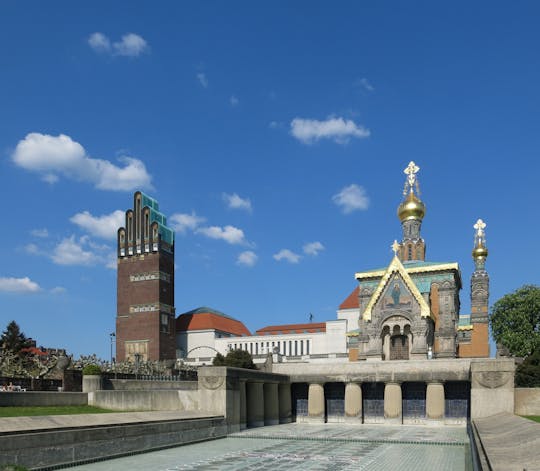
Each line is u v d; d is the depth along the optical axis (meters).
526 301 88.62
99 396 42.25
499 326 90.44
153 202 143.50
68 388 45.12
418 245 91.31
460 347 85.81
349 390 56.53
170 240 141.75
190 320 145.75
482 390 43.41
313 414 57.50
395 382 54.62
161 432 35.09
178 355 140.75
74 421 30.19
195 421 39.19
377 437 41.50
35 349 114.62
